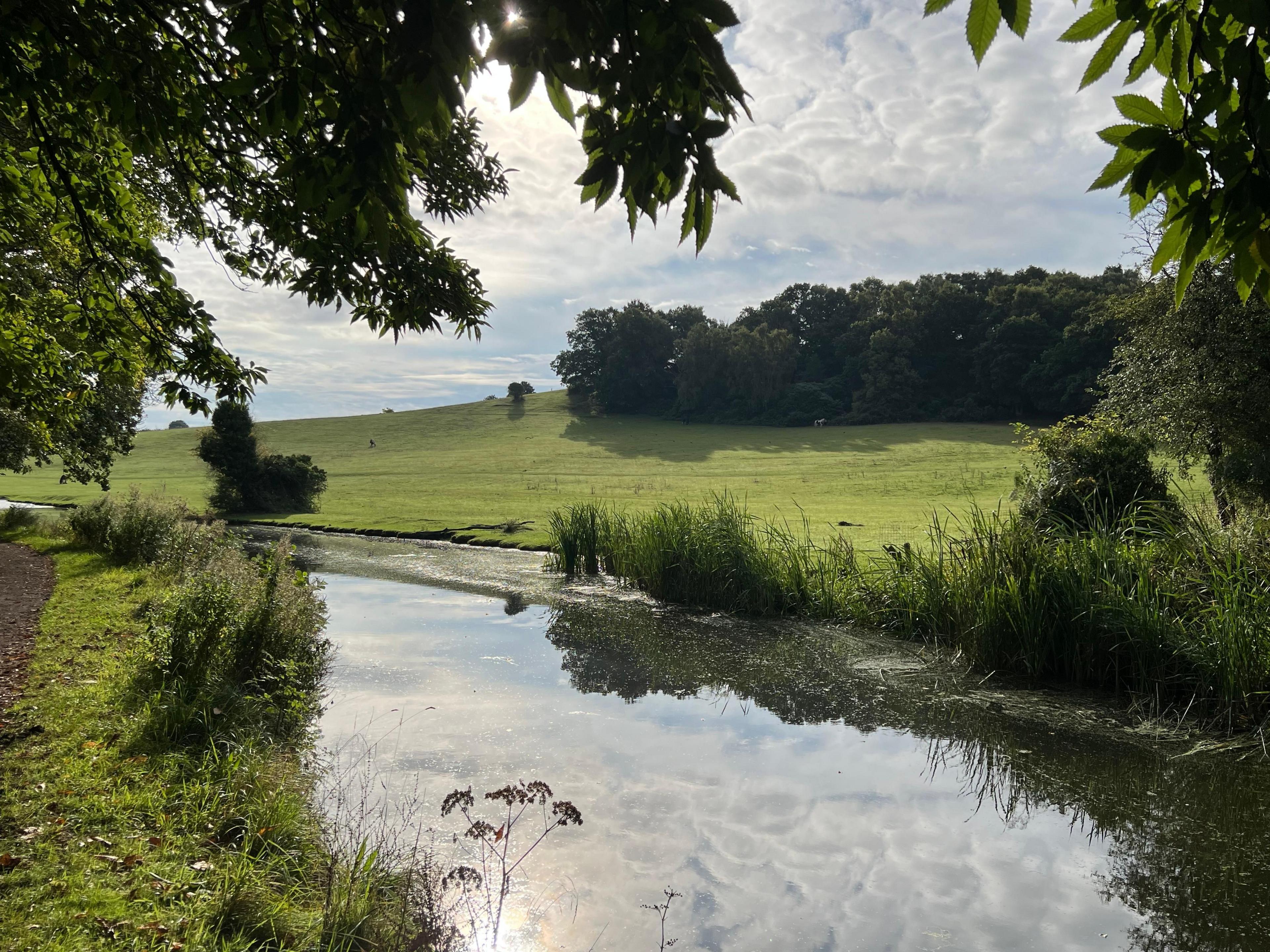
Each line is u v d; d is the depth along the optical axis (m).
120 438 20.59
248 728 6.75
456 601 14.75
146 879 4.15
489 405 108.38
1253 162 1.58
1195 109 1.61
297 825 5.15
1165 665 8.64
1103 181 1.73
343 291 5.60
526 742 7.27
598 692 9.05
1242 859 5.36
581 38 1.69
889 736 7.75
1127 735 7.80
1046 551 10.34
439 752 6.93
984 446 59.06
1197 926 4.55
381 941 3.99
